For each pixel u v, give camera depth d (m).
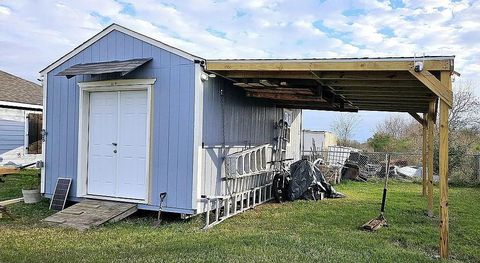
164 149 6.72
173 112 6.65
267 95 8.43
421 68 4.82
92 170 7.55
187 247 4.76
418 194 10.62
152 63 6.85
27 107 13.12
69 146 7.67
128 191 7.17
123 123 7.25
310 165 9.80
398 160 17.84
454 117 22.27
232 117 7.86
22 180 10.95
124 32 7.14
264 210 7.83
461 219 7.21
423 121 10.28
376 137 21.23
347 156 16.88
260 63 5.96
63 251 4.57
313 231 5.88
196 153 6.45
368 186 12.48
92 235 5.44
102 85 7.26
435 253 4.99
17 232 5.54
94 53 7.48
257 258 4.33
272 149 10.31
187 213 6.49
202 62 6.41
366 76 5.82
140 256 4.36
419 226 6.54
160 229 5.93
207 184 6.80
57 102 7.85
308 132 20.64
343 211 7.75
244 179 8.13
